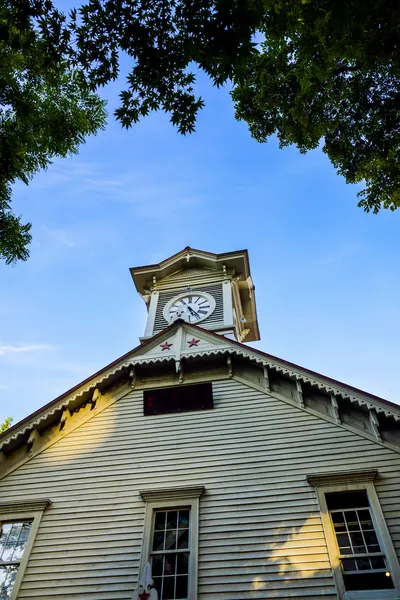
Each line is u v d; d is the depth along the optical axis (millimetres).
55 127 9016
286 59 10469
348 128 10836
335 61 9828
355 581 7320
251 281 18594
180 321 12742
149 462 9766
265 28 7812
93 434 10648
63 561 8445
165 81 7102
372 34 7191
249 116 11812
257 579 7559
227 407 10523
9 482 9977
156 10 6453
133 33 6629
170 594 7703
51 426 11000
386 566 7375
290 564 7629
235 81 5891
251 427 9953
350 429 9367
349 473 8469
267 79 10773
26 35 6703
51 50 6898
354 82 10375
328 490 8422
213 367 11555
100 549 8500
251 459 9336
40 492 9672
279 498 8555
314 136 10953
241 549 7984
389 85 10211
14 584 8211
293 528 8070
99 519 8969
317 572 7438
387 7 6852
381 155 10398
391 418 9219
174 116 7383
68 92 9289
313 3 6465
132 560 8211
